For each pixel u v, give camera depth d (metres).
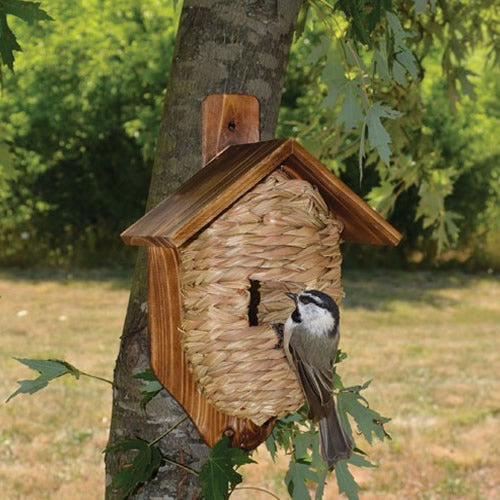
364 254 25.42
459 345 15.75
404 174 6.94
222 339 3.36
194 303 3.37
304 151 3.38
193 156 3.82
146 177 23.20
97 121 22.58
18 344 14.80
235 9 3.80
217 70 3.81
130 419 3.83
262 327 3.42
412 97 6.58
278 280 3.42
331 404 3.36
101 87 22.42
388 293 21.56
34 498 8.23
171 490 3.77
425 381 12.97
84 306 18.66
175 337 3.43
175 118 3.85
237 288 3.35
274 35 3.85
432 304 20.28
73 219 23.67
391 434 10.39
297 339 3.30
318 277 3.51
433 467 9.35
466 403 11.76
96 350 14.45
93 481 8.71
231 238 3.33
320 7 4.20
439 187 7.11
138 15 22.44
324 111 6.52
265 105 3.87
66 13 21.00
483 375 13.39
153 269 3.40
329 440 3.35
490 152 24.00
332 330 3.32
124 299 19.61
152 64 21.66
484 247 25.41
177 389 3.45
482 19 7.16
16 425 10.35
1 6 3.38
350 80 3.86
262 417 3.45
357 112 3.81
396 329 17.28
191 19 3.86
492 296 21.62
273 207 3.38
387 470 9.28
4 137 5.35
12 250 23.72
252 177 3.24
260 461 9.48
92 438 9.98
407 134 6.67
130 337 3.85
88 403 11.34
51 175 23.12
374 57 3.81
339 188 3.50
